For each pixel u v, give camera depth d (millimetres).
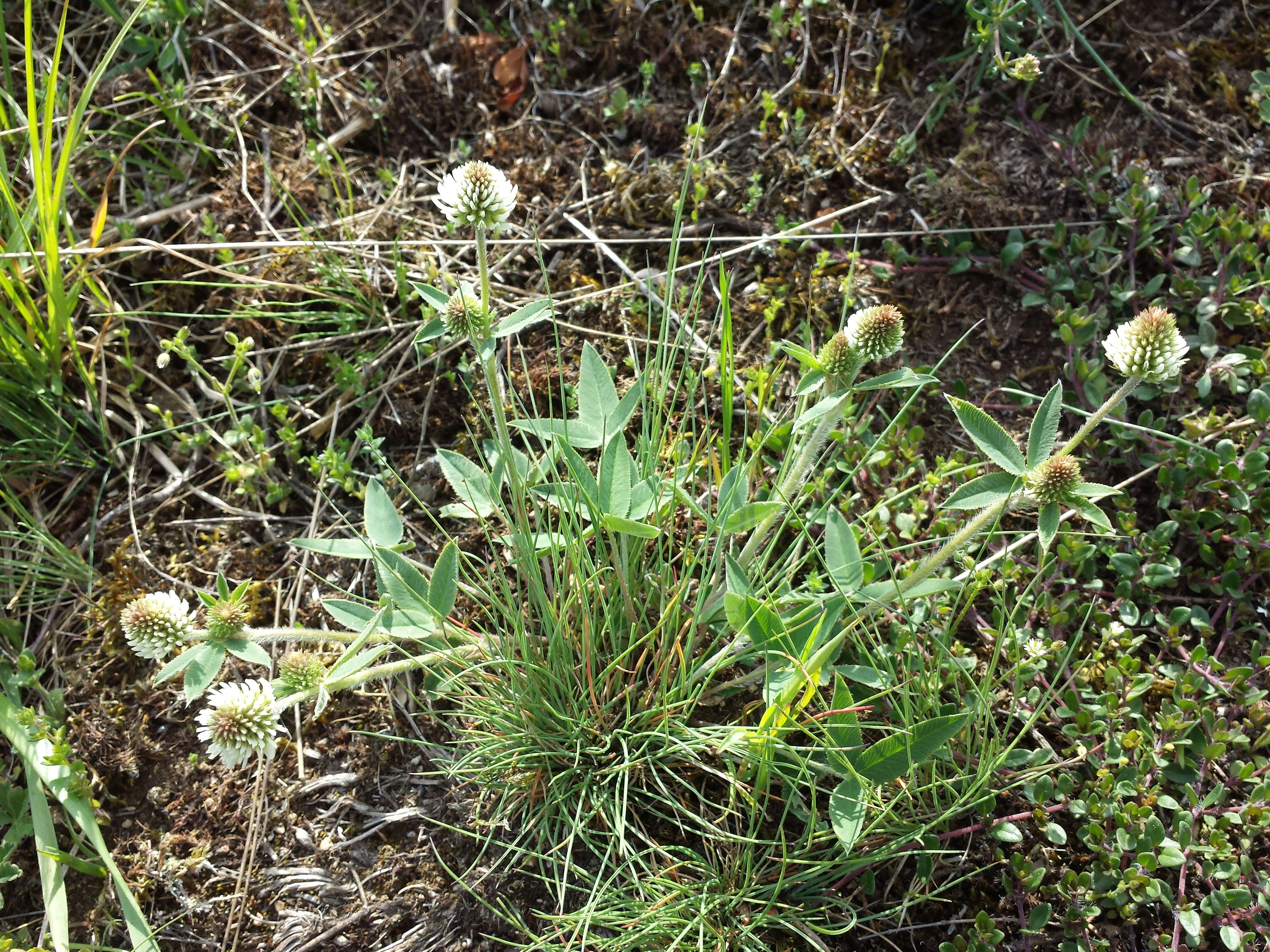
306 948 339
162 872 352
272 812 360
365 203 475
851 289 439
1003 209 451
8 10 497
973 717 343
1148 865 322
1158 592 392
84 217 465
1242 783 351
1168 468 399
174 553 413
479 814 353
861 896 336
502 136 489
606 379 357
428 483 420
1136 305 426
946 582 319
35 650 397
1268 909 321
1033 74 436
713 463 380
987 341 438
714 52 500
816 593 348
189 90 490
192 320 452
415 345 333
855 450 404
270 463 417
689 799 348
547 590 375
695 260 457
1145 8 495
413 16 512
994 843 341
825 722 341
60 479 431
